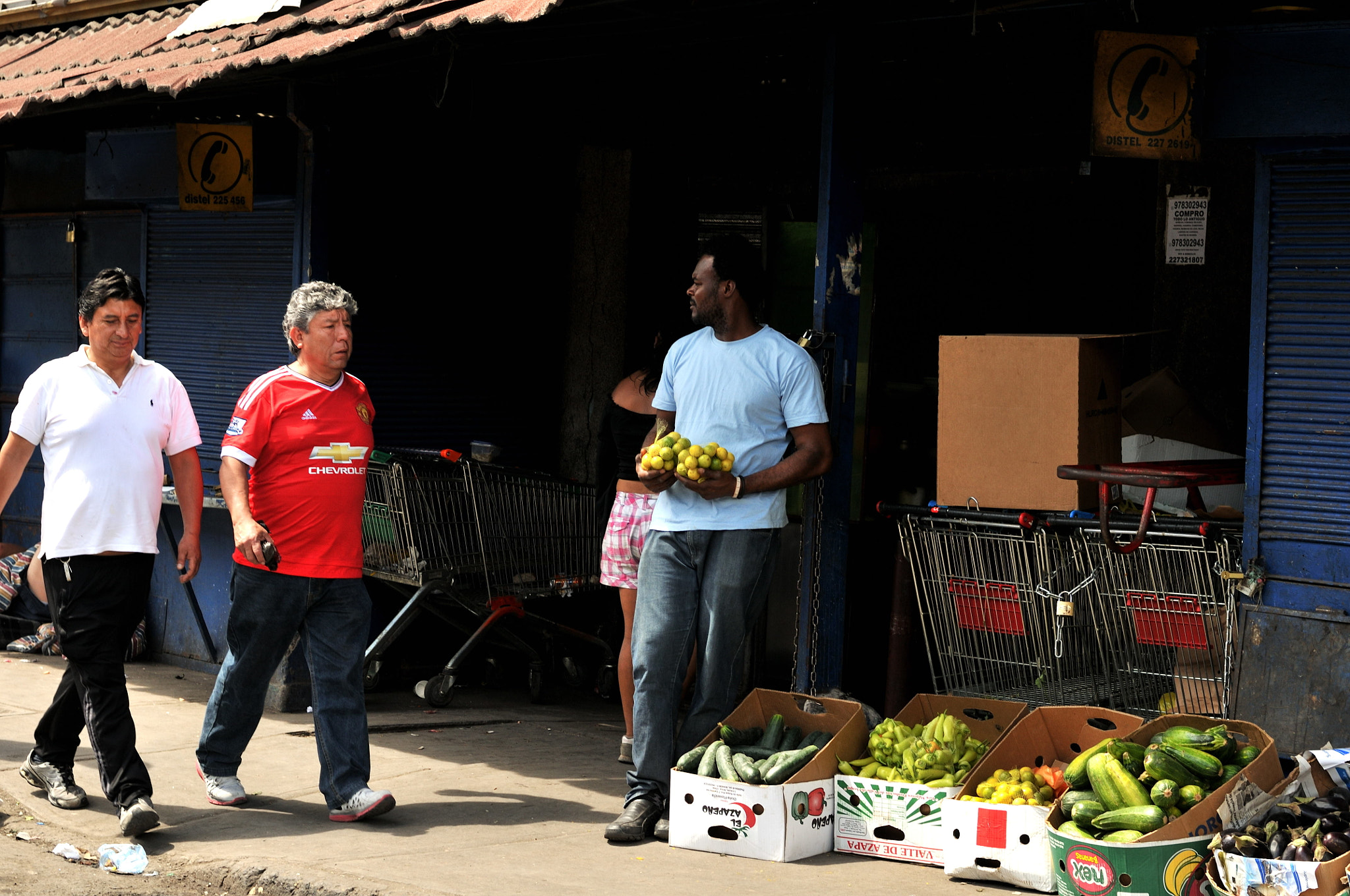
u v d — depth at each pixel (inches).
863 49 221.1
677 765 194.4
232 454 196.9
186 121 302.8
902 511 221.1
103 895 172.9
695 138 312.7
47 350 369.1
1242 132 184.4
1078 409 205.8
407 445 306.3
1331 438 185.8
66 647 193.6
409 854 185.0
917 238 291.9
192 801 211.6
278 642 204.5
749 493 193.8
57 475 194.4
